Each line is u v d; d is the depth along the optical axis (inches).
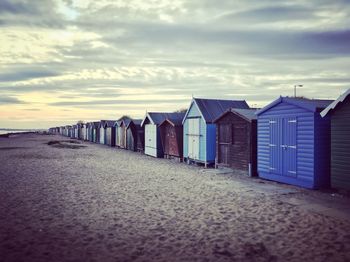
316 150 460.4
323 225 294.7
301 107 477.7
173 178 587.5
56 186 508.1
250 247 245.6
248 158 615.5
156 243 256.2
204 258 226.7
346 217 319.3
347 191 420.5
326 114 434.6
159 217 331.0
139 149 1245.1
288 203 381.1
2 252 235.9
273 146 545.3
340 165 428.1
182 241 260.5
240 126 640.4
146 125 1136.8
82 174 641.6
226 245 250.7
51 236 272.2
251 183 527.5
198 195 436.1
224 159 698.8
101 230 289.0
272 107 546.0
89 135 2268.7
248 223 306.2
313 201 390.3
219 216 331.6
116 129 1585.9
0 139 2423.7
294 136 495.5
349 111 412.8
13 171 678.5
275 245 249.0
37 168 732.0
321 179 464.4
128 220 320.5
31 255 230.8
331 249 238.7
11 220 319.3
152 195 438.9
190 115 831.7
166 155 979.9
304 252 234.2
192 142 816.3
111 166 780.6
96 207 373.4
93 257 228.1
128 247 247.6
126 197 426.9
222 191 461.7
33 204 386.9
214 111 780.0
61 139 2559.1
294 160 497.0
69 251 239.1
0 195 437.7
